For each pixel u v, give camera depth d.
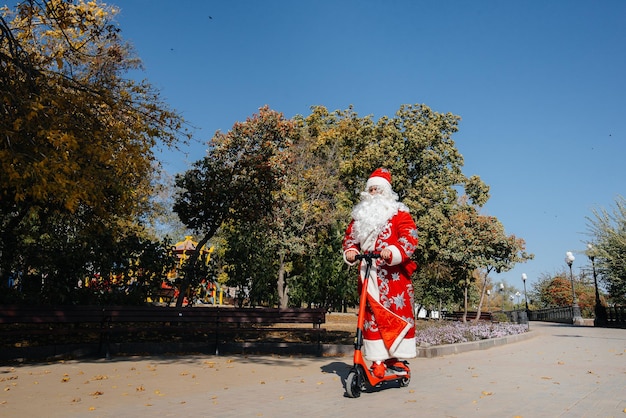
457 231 20.80
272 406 4.56
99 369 7.02
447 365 7.96
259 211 13.77
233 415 4.20
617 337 16.08
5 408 4.55
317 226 23.73
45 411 4.42
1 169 7.92
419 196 30.09
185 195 13.26
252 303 16.80
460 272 22.39
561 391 5.29
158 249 11.80
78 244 10.61
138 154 9.92
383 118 34.97
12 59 8.67
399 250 5.35
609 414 4.16
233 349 9.45
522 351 10.72
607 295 27.72
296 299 20.83
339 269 18.72
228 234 16.77
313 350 9.45
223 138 14.52
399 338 5.30
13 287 10.52
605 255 24.02
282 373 6.85
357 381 4.98
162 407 4.56
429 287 27.97
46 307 7.74
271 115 14.47
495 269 20.75
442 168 33.50
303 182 24.86
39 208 10.27
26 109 8.23
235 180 13.48
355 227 5.83
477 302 35.19
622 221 24.69
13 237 10.16
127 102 10.30
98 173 9.46
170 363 7.73
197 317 9.01
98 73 11.85
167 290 13.23
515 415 4.12
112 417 4.16
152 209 20.05
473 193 31.11
